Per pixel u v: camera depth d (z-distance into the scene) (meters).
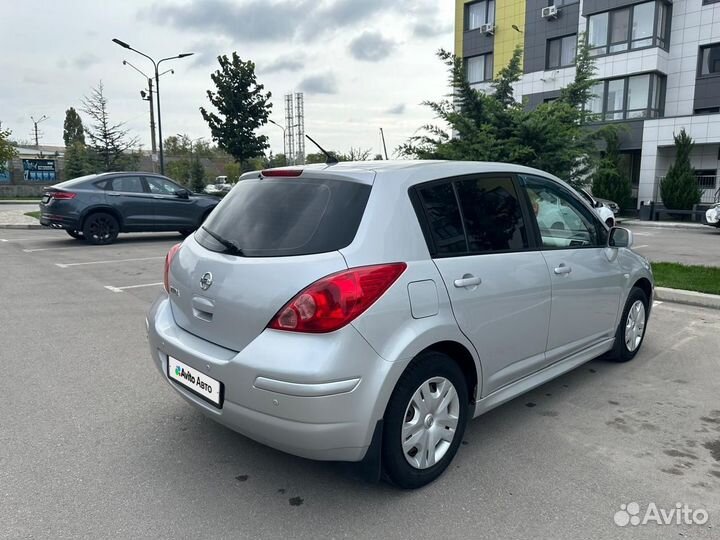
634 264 4.72
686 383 4.44
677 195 23.06
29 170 41.88
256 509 2.74
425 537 2.54
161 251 11.81
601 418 3.80
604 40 25.94
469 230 3.18
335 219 2.73
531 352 3.56
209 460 3.20
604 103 26.20
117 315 6.42
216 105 25.06
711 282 7.93
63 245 12.73
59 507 2.73
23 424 3.63
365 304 2.55
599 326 4.30
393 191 2.87
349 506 2.77
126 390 4.21
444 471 3.08
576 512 2.73
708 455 3.29
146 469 3.10
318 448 2.54
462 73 11.45
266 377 2.52
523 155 10.51
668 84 25.44
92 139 32.53
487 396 3.28
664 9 24.66
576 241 4.09
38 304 6.93
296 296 2.54
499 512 2.73
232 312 2.75
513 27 28.56
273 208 2.96
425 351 2.84
